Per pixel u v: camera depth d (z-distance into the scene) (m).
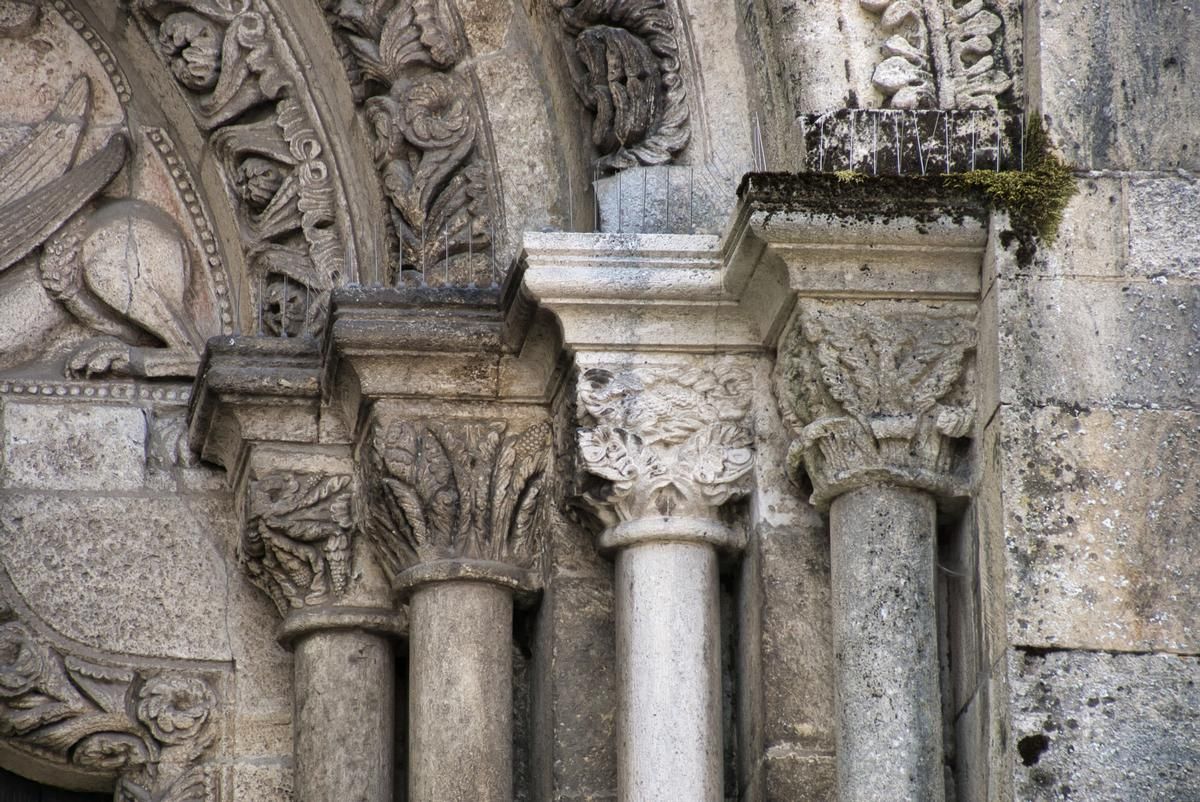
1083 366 21.09
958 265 21.83
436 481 23.50
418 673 23.23
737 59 23.62
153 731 24.66
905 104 22.22
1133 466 20.83
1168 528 20.67
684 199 23.33
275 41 25.86
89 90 26.70
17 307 25.91
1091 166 21.64
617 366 22.80
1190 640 20.39
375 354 23.47
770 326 22.62
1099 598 20.48
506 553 23.58
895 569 21.34
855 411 21.62
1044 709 20.20
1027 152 21.81
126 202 26.48
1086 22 22.02
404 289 23.55
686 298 22.66
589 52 23.88
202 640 24.97
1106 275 21.34
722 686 22.81
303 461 24.33
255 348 24.31
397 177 24.66
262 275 25.69
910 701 21.03
